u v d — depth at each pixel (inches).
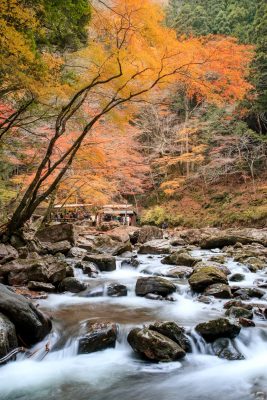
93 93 350.3
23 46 228.5
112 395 135.4
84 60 313.4
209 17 1146.0
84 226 834.8
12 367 152.9
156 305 232.1
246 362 160.1
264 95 902.4
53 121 450.3
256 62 874.1
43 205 707.4
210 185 1138.7
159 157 1077.1
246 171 1044.5
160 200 1210.0
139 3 248.1
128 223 987.3
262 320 199.6
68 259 383.2
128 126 711.1
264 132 1055.0
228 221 944.3
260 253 438.0
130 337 169.2
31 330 165.6
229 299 243.0
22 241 372.8
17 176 547.5
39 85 281.9
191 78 296.8
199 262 350.0
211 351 167.2
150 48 271.4
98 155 426.6
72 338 175.2
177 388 140.1
